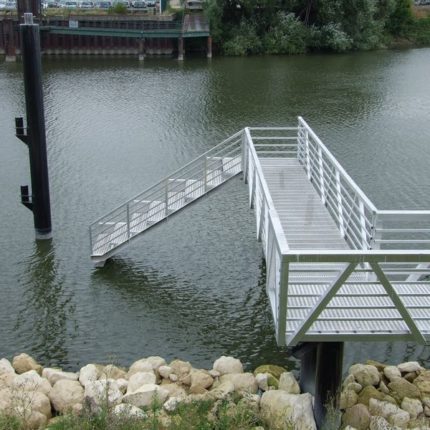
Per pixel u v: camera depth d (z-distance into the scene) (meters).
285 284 8.12
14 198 20.17
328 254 7.97
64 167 23.52
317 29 59.16
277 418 9.31
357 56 55.69
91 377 10.66
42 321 13.16
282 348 12.27
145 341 12.48
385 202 19.89
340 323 8.78
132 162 24.22
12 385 10.28
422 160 24.38
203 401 9.51
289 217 12.97
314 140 14.78
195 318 13.26
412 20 67.06
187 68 47.56
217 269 15.26
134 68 46.97
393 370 10.93
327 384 9.51
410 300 9.33
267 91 38.34
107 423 8.68
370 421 9.55
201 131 28.92
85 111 32.66
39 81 16.20
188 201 15.33
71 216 18.66
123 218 18.20
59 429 8.84
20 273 15.12
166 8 60.66
